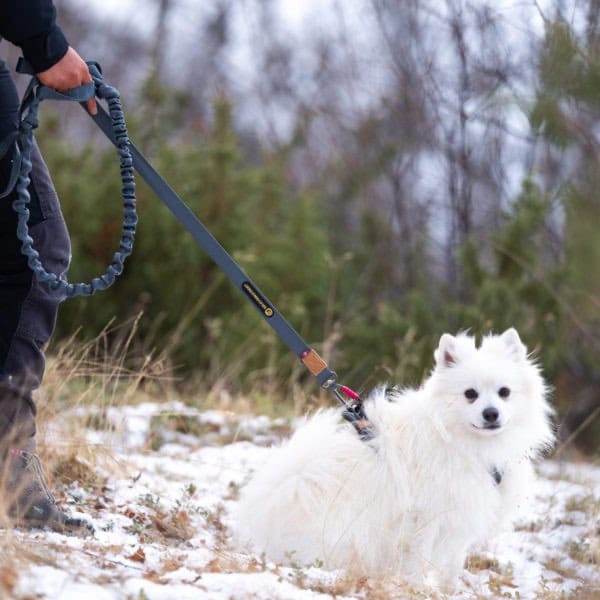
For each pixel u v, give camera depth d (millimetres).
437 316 12992
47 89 4582
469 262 13445
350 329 13406
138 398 9516
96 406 8328
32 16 4367
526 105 7418
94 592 3779
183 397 10398
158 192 5137
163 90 15641
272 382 11273
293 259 13906
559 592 5363
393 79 19297
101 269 13141
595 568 5785
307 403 10500
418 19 18406
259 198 14641
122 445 7336
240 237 13656
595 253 7211
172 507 6148
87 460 6668
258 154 23359
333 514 5375
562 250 12000
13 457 4789
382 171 19375
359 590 4785
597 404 12109
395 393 6117
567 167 8031
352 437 5645
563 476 8812
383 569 5434
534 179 13836
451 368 5766
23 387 4828
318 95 22516
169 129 17094
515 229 12609
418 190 19016
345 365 12484
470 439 5625
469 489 5543
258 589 4254
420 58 18203
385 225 17906
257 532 5445
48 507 4883
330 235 18500
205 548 5449
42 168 4887
